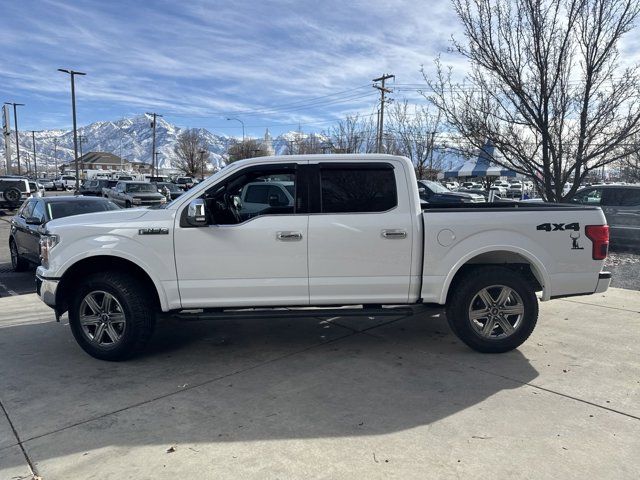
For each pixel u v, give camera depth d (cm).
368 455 315
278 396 404
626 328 576
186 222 466
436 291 478
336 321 620
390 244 470
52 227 485
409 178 477
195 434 345
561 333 558
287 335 565
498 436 337
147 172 14325
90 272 494
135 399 402
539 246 478
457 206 576
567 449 320
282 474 296
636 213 1120
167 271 467
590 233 483
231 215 514
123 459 315
